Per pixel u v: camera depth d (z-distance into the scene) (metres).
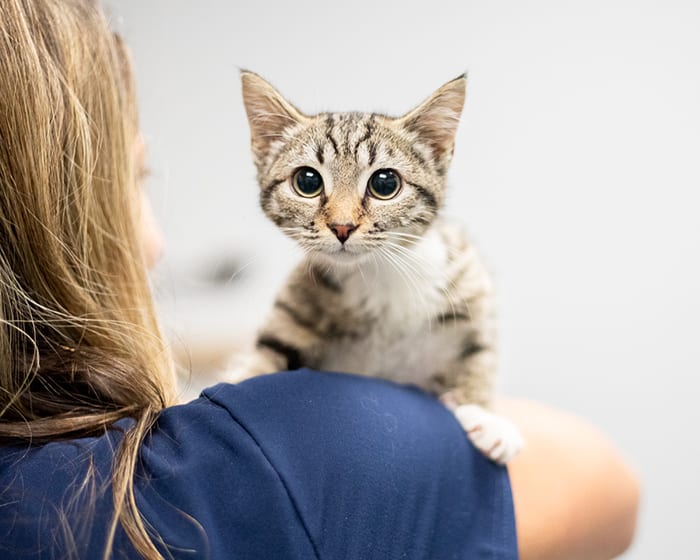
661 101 0.71
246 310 0.66
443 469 0.37
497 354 0.48
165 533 0.33
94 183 0.40
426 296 0.45
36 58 0.36
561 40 0.70
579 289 0.75
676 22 0.70
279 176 0.44
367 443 0.36
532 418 0.44
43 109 0.36
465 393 0.46
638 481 0.43
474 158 0.71
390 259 0.44
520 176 0.72
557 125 0.71
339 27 0.67
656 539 0.77
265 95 0.44
